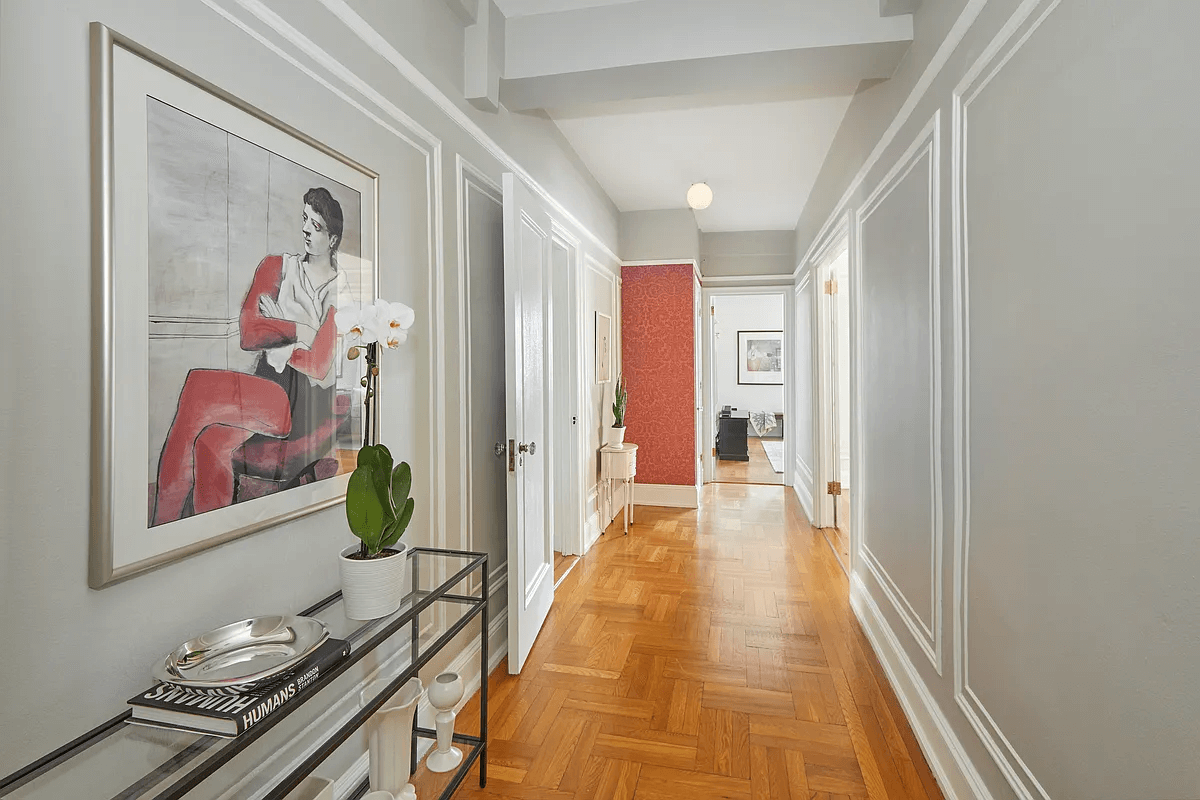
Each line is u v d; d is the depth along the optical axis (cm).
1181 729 94
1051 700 132
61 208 98
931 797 183
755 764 199
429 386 218
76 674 101
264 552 142
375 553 146
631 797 184
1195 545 90
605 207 520
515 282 254
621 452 489
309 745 153
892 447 261
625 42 251
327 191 160
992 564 161
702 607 334
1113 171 109
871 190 297
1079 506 121
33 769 91
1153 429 99
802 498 599
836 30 233
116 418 105
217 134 125
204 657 113
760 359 1154
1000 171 155
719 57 242
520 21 261
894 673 247
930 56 208
